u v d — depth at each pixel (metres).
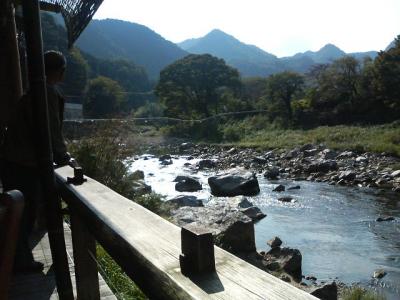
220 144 38.59
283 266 7.94
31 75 2.26
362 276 7.86
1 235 1.10
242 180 16.48
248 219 9.20
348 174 19.03
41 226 4.31
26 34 2.21
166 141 42.12
